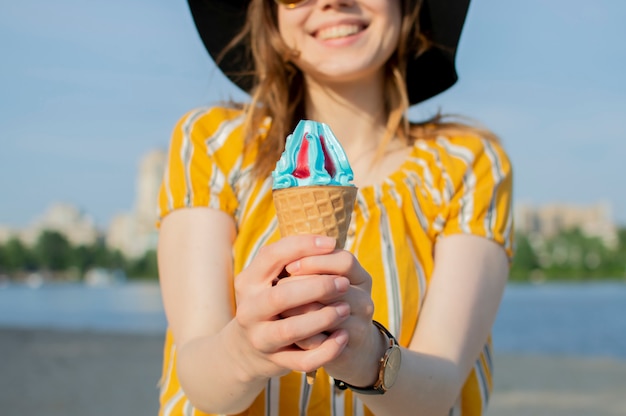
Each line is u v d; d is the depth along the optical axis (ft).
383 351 6.59
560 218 515.50
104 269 506.48
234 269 8.00
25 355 39.14
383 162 8.74
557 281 437.99
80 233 540.52
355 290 5.94
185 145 8.50
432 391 7.11
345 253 5.78
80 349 42.39
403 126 9.11
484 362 8.45
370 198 8.24
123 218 536.42
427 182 8.50
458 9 9.21
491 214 8.41
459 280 7.98
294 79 9.05
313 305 5.79
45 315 129.29
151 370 33.45
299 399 7.66
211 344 6.77
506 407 25.05
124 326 88.89
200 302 7.69
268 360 6.04
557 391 28.58
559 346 66.80
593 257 444.55
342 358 6.19
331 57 8.35
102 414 23.09
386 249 7.98
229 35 9.85
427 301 7.98
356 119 8.92
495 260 8.32
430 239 8.39
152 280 508.53
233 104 9.32
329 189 6.18
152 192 531.50
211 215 8.13
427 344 7.63
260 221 8.13
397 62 9.01
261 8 8.84
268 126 8.82
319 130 6.48
